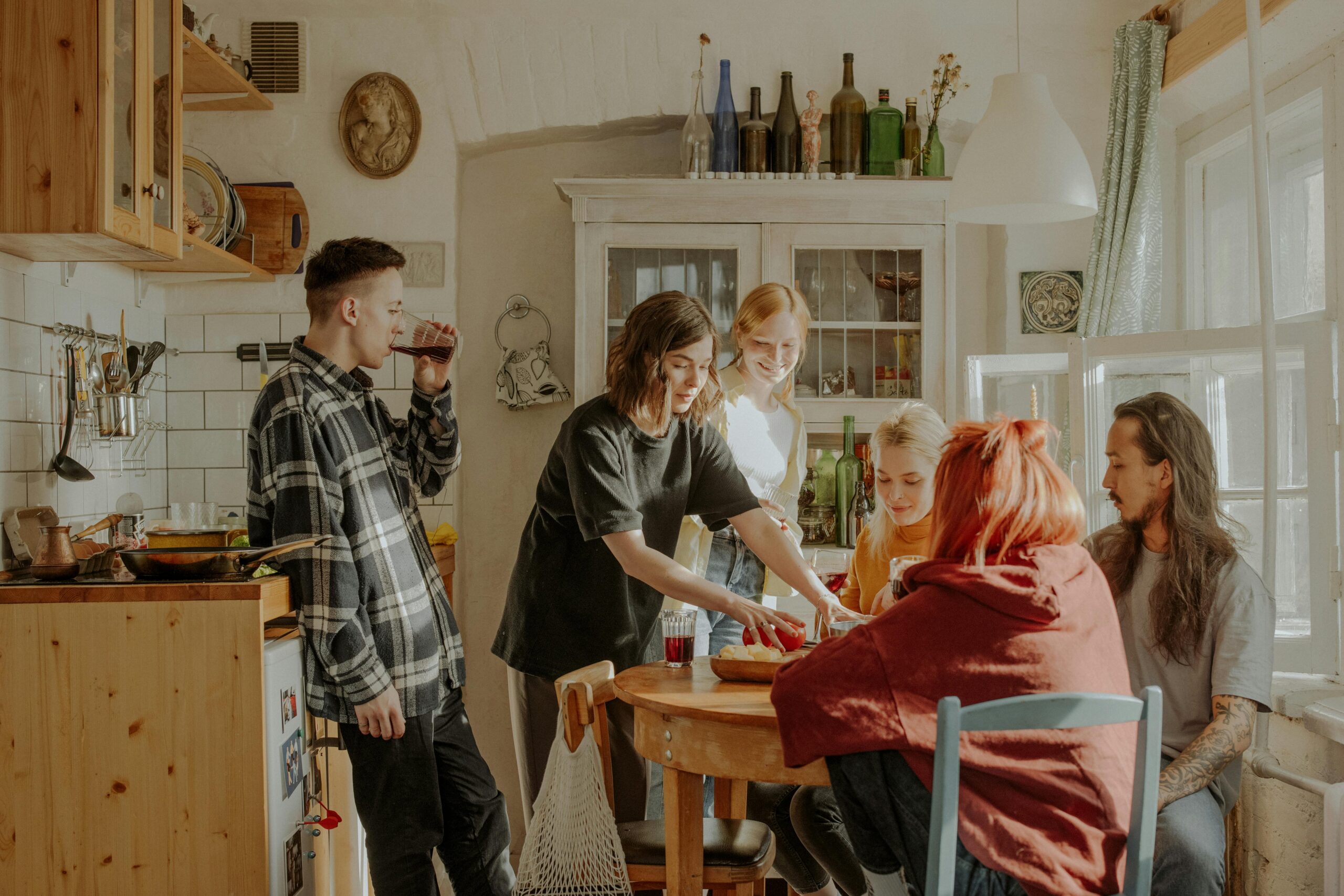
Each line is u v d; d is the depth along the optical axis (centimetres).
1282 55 264
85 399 263
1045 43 334
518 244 348
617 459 211
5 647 190
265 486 193
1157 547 191
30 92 206
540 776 225
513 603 230
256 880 189
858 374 320
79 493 267
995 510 137
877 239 318
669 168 348
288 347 326
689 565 263
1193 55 289
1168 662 185
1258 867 240
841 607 209
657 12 331
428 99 332
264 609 190
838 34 333
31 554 233
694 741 163
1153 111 303
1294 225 277
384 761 197
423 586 208
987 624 133
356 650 189
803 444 296
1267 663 176
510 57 331
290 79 330
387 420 225
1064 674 131
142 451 301
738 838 183
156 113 233
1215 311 319
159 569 193
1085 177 220
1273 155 284
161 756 190
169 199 240
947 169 348
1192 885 157
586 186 313
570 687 173
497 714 345
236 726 189
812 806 205
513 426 347
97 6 205
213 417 327
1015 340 340
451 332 233
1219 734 169
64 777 191
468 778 217
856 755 135
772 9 332
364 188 333
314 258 208
